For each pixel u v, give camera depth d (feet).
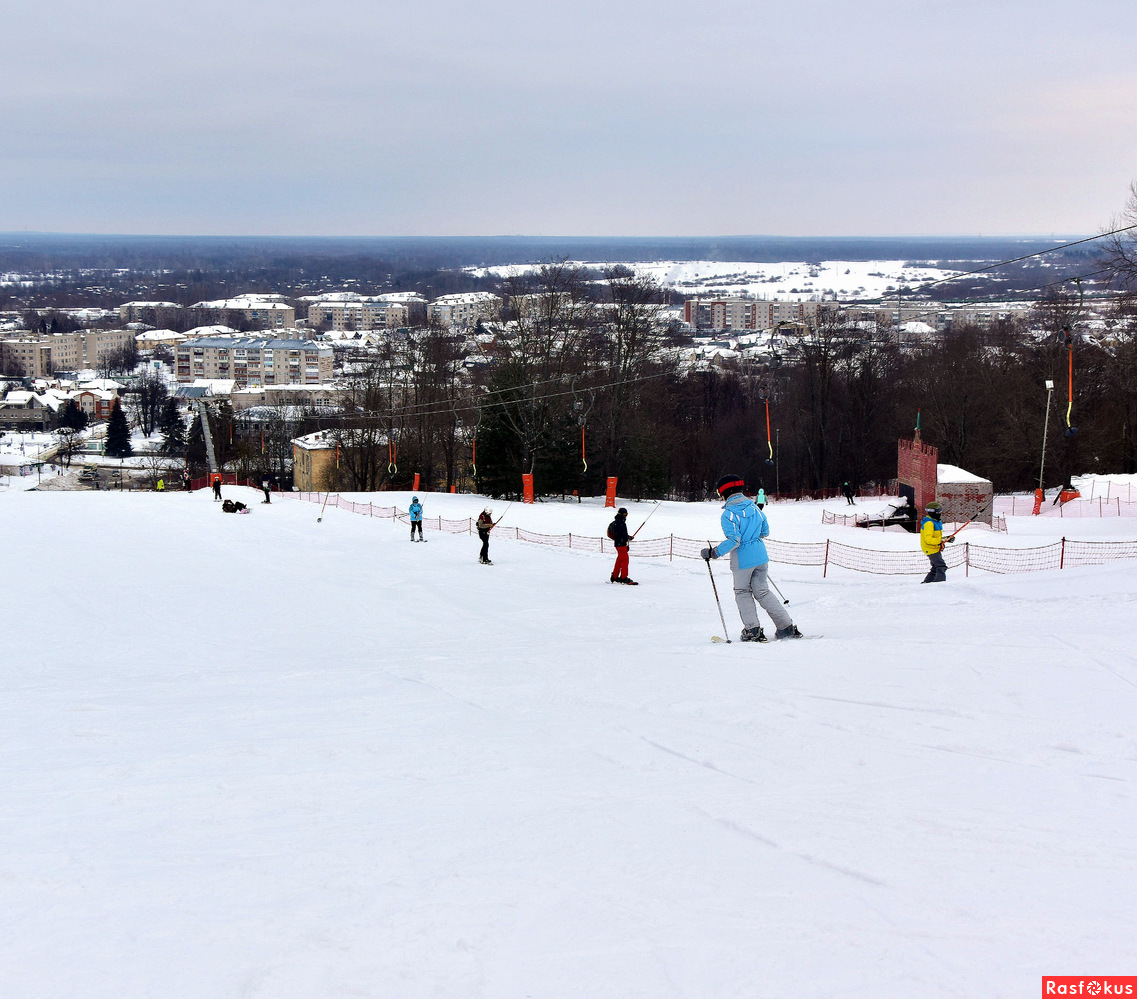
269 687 29.53
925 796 15.24
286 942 10.75
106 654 41.11
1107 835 13.30
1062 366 163.63
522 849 13.55
